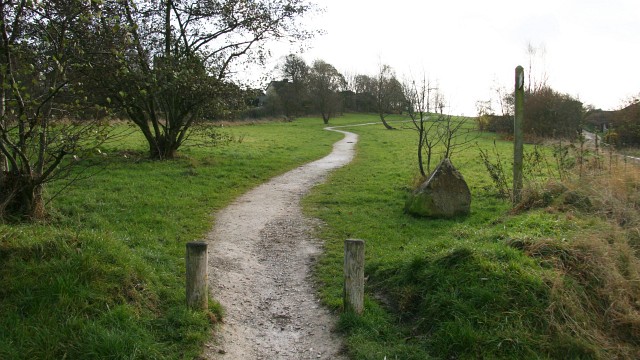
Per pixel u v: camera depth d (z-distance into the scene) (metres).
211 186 15.00
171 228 9.96
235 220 11.42
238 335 6.04
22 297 5.51
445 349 5.52
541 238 7.36
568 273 6.55
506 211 11.32
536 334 5.57
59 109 8.42
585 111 34.69
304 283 7.75
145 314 5.83
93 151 8.02
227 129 44.53
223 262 8.38
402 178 17.61
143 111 19.39
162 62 16.62
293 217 11.90
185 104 18.86
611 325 5.96
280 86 77.69
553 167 14.66
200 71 17.77
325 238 10.02
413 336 5.93
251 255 8.97
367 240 9.76
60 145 8.23
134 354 5.05
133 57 15.35
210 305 6.38
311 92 81.75
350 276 6.15
